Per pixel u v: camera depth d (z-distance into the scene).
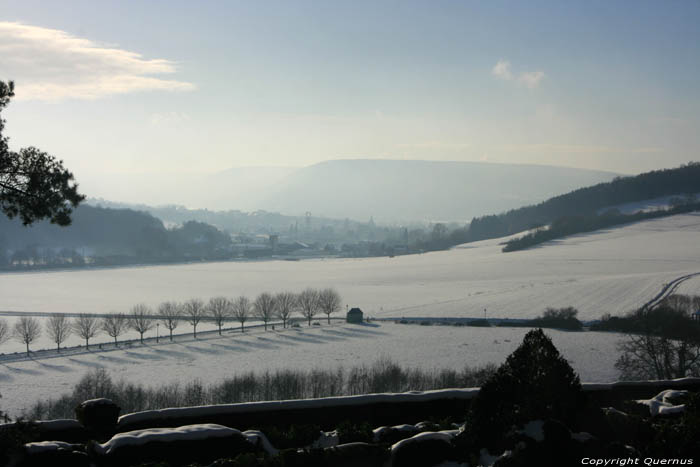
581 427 20.48
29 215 23.61
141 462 19.52
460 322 149.50
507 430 20.17
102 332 152.38
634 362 78.94
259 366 107.94
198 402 74.12
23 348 133.38
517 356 21.12
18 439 19.89
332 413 24.72
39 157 23.61
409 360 108.06
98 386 78.88
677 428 20.62
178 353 122.88
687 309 141.75
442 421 24.00
